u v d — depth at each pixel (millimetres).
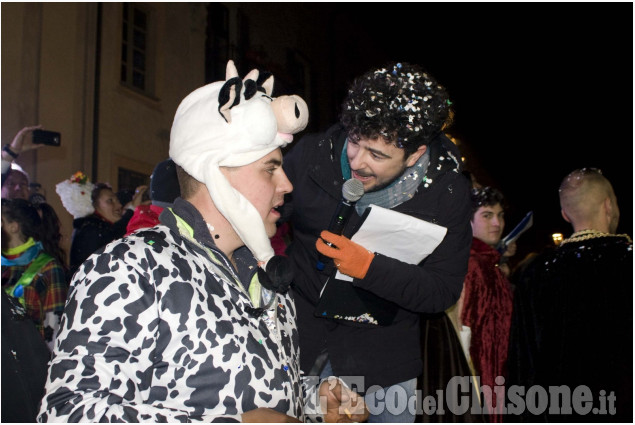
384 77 1968
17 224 3236
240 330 1370
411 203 2178
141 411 1207
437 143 2217
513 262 15086
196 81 10086
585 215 3266
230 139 1461
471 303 3289
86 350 1236
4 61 7227
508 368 3219
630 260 3047
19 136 3871
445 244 2215
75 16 8141
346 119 1992
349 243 2014
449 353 3018
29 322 1757
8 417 1552
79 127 8055
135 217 2152
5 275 3168
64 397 1198
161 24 9570
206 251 1438
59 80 7859
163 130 9508
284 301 1633
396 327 2438
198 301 1340
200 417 1247
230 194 1449
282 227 2842
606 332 3006
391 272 2039
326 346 2418
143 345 1274
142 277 1304
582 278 3092
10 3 7359
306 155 2312
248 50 10969
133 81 9164
